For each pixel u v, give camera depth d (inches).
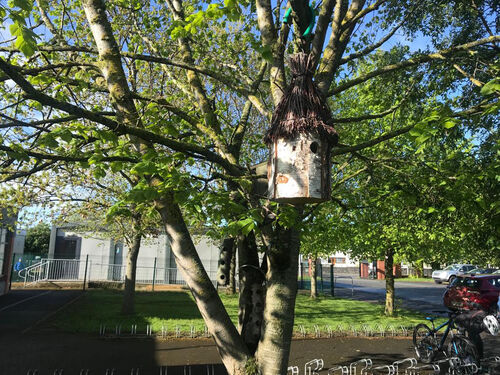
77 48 176.1
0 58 97.7
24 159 128.6
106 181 504.1
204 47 262.5
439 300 788.0
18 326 420.2
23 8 111.5
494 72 213.9
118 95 142.4
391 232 459.2
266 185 155.3
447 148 254.4
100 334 380.2
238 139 198.8
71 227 745.6
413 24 280.7
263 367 127.5
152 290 812.0
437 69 267.4
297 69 117.2
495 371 290.2
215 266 967.0
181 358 308.5
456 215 209.2
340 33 159.5
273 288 132.6
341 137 400.2
